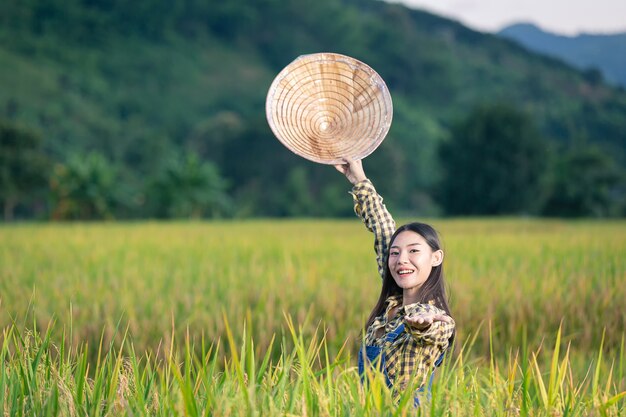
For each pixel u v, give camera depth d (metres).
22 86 153.25
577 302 9.39
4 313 8.28
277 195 93.25
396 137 130.50
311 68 4.41
